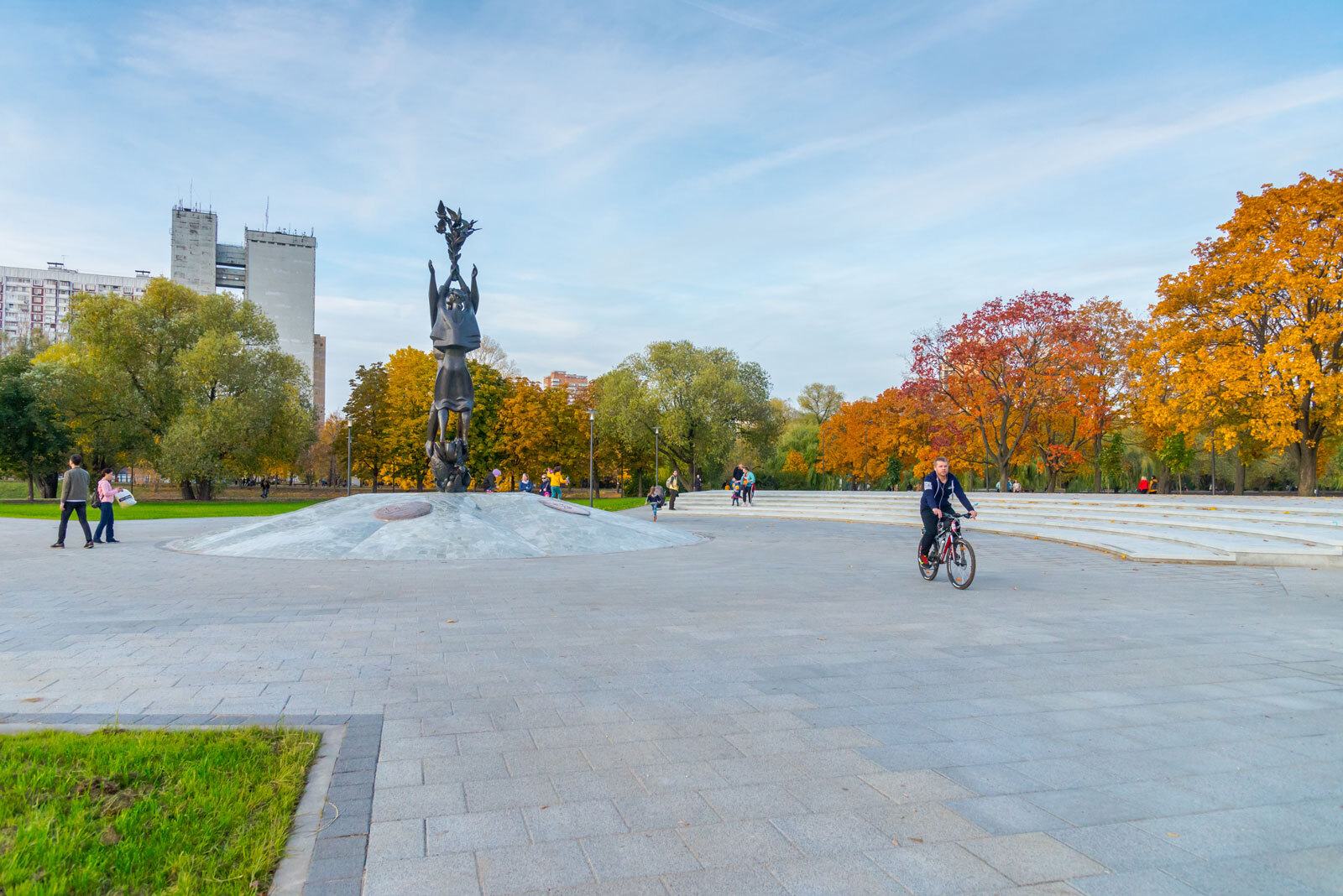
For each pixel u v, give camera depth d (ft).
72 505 57.98
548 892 9.50
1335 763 14.17
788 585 38.60
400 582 39.01
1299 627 27.22
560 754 14.39
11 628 26.11
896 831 11.28
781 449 235.61
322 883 9.59
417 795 12.42
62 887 9.00
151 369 159.74
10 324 424.05
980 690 19.02
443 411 73.97
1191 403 96.43
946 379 130.52
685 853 10.56
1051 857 10.52
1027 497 88.12
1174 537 57.06
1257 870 10.15
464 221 75.36
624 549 60.03
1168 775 13.52
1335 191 88.22
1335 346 89.97
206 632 25.70
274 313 486.38
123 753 13.20
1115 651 23.34
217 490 177.78
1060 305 118.73
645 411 182.70
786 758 14.30
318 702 17.53
